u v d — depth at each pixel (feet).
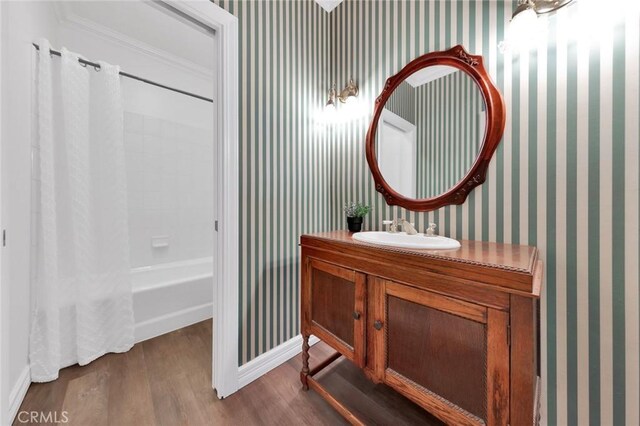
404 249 3.42
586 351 3.33
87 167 5.75
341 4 6.45
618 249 3.12
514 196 3.88
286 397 4.65
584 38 3.30
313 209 6.35
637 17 2.99
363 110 5.92
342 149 6.41
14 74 4.16
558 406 3.51
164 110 9.16
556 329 3.53
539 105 3.65
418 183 4.95
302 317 4.83
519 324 2.41
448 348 2.89
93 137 6.12
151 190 8.79
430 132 4.77
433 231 4.59
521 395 2.41
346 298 4.02
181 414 4.22
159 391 4.72
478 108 4.17
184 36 8.13
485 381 2.62
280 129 5.62
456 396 2.84
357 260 3.80
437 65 4.65
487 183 4.13
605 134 3.18
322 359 5.80
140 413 4.21
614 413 3.14
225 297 4.67
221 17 4.54
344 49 6.35
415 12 4.97
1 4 3.04
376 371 3.58
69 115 5.51
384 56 5.51
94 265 5.82
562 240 3.49
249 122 5.06
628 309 3.06
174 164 9.34
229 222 4.69
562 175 3.49
